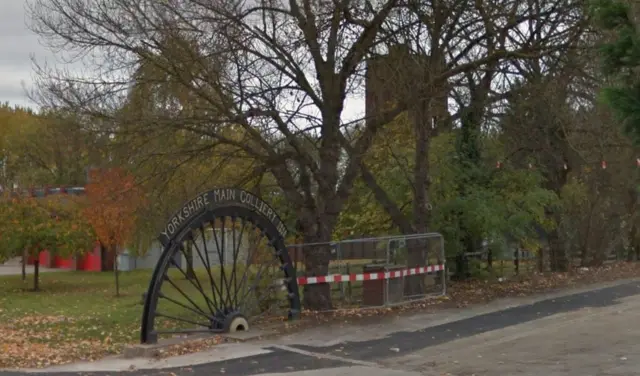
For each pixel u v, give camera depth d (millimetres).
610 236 29656
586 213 28234
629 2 5316
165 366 11828
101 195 27125
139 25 14875
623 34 5336
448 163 21672
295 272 16172
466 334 14000
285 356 12430
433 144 21547
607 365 10359
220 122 15539
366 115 18250
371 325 15289
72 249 34312
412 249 18984
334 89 17109
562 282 22609
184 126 15492
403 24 16781
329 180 17531
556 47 17516
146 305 13664
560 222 26422
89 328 18641
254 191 18359
